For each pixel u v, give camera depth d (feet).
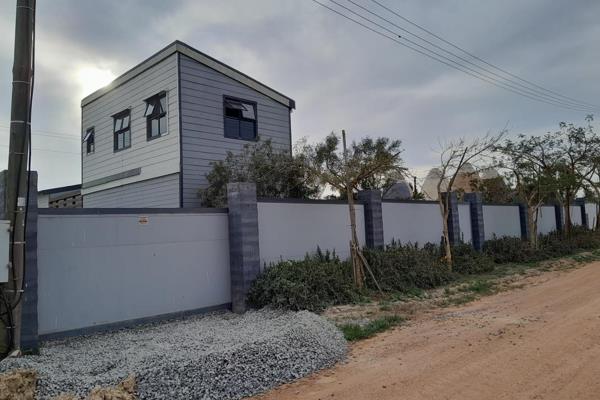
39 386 14.75
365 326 24.41
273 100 49.34
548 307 27.22
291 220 34.96
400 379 16.15
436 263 41.32
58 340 22.82
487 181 79.41
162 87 43.21
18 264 18.92
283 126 50.29
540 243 60.18
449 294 33.88
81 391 14.56
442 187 77.61
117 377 15.43
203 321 26.91
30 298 20.75
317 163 35.70
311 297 28.73
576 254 59.21
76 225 23.97
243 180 39.37
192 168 41.65
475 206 57.06
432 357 18.52
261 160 40.42
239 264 29.68
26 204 19.26
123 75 48.44
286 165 39.17
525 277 41.78
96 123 53.31
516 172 61.52
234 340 20.94
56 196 61.36
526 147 61.05
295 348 18.83
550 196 71.67
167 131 42.45
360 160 35.47
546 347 18.88
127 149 47.83
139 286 26.18
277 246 33.58
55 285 23.06
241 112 46.26
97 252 24.63
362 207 42.09
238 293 29.53
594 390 14.23
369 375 16.84
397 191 62.13
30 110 19.39
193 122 42.06
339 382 16.29
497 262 52.39
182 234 28.40
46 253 22.85
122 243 25.64
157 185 43.96
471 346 19.69
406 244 45.06
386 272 35.73
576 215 89.25
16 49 19.03
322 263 32.99
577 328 21.65
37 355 19.71
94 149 53.62
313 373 17.52
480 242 56.59
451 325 23.99
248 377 16.31
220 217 30.53
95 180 53.11
